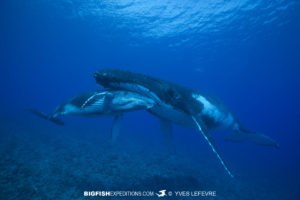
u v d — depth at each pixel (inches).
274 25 908.0
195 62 1523.1
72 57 1781.5
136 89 161.0
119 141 722.8
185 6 842.8
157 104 182.5
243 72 1715.1
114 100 156.8
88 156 419.8
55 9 1016.9
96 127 1144.2
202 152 919.7
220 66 1572.3
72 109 181.3
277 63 1393.9
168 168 410.0
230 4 784.3
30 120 1011.3
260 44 1109.1
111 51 1491.1
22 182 251.8
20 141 494.3
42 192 233.1
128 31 1151.6
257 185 528.1
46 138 589.3
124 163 396.8
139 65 1752.0
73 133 772.0
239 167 753.6
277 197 454.3
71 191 244.5
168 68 1768.0
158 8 887.7
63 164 343.9
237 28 961.5
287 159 1423.5
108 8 938.7
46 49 1654.8
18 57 2058.3
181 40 1173.1
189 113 182.9
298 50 1139.9
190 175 388.5
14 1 968.3
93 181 282.0
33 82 4475.9
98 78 155.3
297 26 899.4
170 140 235.9
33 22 1190.3
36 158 360.8
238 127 323.0
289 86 2156.7
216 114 248.8
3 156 346.6
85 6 949.8
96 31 1202.6
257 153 1450.5
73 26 1175.6
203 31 1032.8
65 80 3344.0
